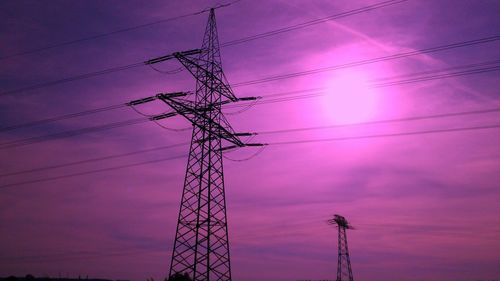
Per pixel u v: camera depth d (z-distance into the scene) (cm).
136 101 4759
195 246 4253
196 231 4300
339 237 10881
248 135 4916
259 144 4959
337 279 10494
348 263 10600
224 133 4803
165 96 4556
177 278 4247
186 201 4466
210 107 4744
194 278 4159
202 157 4553
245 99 4938
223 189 4547
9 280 13238
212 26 5144
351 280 10494
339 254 10706
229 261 4319
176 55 4731
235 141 4978
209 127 4666
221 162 4634
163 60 4878
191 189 4497
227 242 4375
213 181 4509
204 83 4834
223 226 4400
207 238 4247
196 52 4681
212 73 4931
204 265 4175
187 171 4597
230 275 4275
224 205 4491
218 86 4941
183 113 4694
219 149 4678
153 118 4875
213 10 5222
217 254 4281
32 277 13650
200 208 4372
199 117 4688
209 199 4381
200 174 4494
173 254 4319
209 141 4616
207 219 4306
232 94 4928
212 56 5012
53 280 13362
